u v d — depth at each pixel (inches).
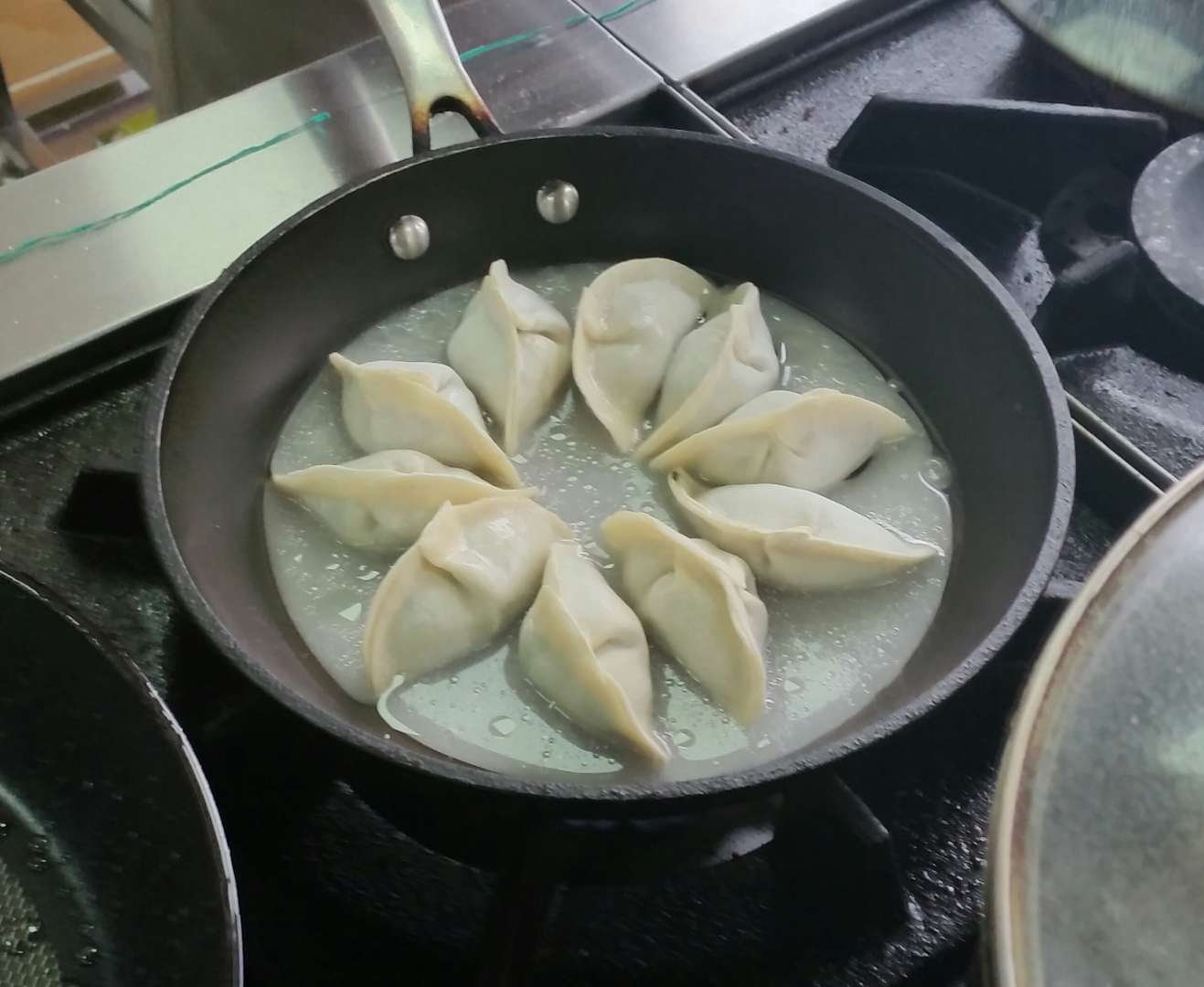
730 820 12.3
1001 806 8.3
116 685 11.5
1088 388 16.2
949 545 14.7
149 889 11.2
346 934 12.5
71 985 11.4
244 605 13.0
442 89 16.0
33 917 11.8
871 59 20.8
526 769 12.7
